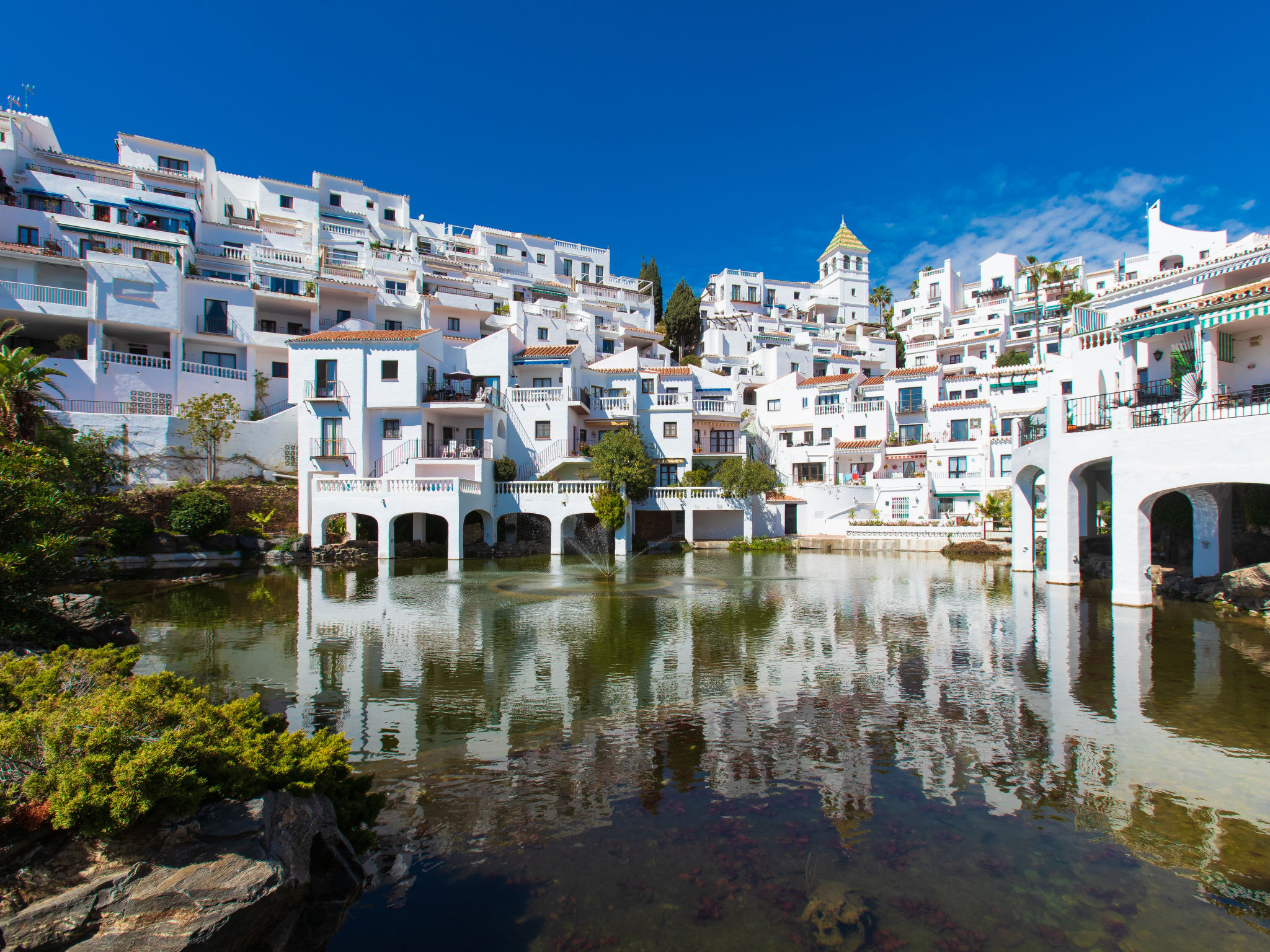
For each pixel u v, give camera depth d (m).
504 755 9.58
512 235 78.06
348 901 5.91
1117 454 22.09
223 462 40.88
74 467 28.55
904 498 54.62
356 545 37.28
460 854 6.90
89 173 53.50
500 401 46.41
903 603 23.28
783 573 33.06
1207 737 10.19
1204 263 28.05
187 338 44.50
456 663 14.72
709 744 9.96
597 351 67.75
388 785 8.56
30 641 12.67
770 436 64.00
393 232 70.88
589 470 47.34
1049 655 15.44
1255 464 18.28
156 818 4.87
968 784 8.60
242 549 36.16
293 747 6.42
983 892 6.28
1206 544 23.91
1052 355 60.91
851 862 6.79
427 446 42.25
